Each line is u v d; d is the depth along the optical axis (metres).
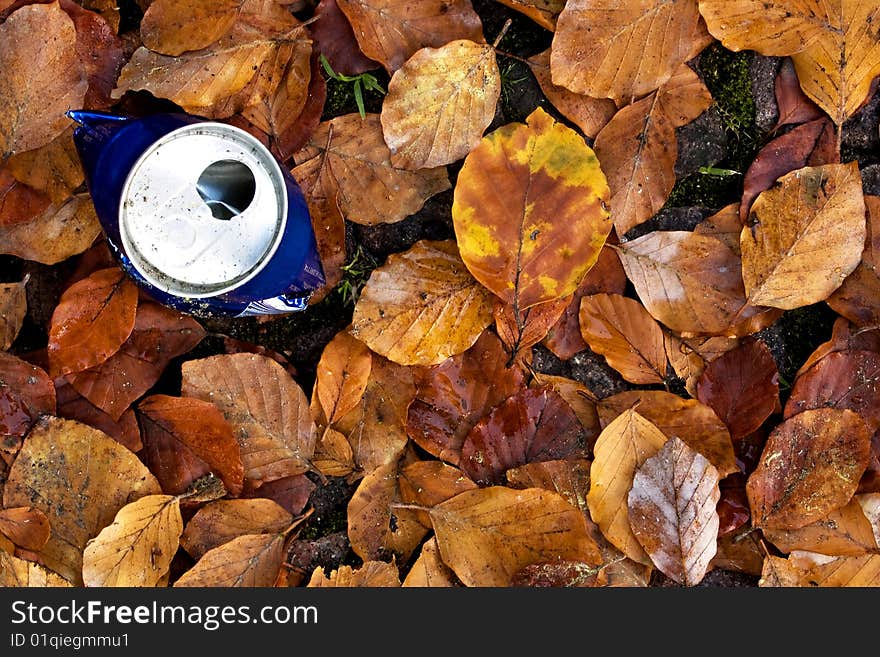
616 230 0.66
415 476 0.66
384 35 0.65
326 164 0.66
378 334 0.65
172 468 0.65
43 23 0.62
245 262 0.61
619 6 0.64
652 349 0.67
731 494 0.66
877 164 0.68
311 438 0.66
